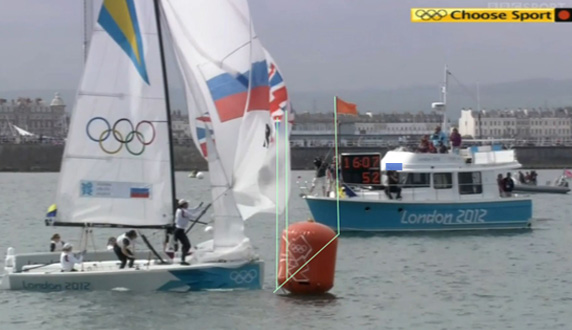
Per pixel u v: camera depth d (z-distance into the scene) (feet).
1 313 121.70
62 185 136.77
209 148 135.95
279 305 128.26
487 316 127.44
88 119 136.98
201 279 132.98
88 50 136.87
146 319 119.24
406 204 229.25
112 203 137.18
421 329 118.62
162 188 137.39
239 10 143.43
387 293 143.23
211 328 115.85
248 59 143.64
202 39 142.61
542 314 128.98
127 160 137.28
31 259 142.82
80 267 134.10
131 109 137.39
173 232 137.80
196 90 142.82
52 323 117.19
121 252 133.49
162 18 141.18
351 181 233.14
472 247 204.95
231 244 134.82
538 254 194.70
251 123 143.43
